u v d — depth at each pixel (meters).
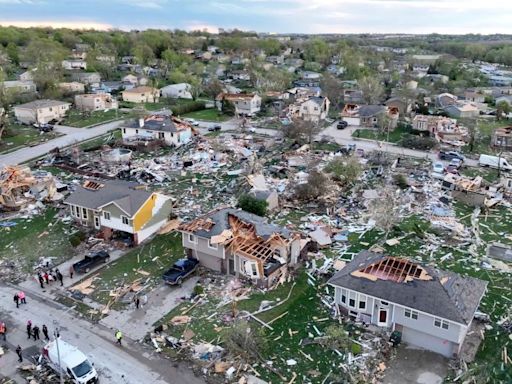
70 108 113.31
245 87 150.75
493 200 58.50
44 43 184.38
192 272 42.19
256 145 82.38
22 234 50.50
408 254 46.38
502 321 35.91
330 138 90.00
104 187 52.12
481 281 35.62
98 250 47.03
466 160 78.56
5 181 59.44
